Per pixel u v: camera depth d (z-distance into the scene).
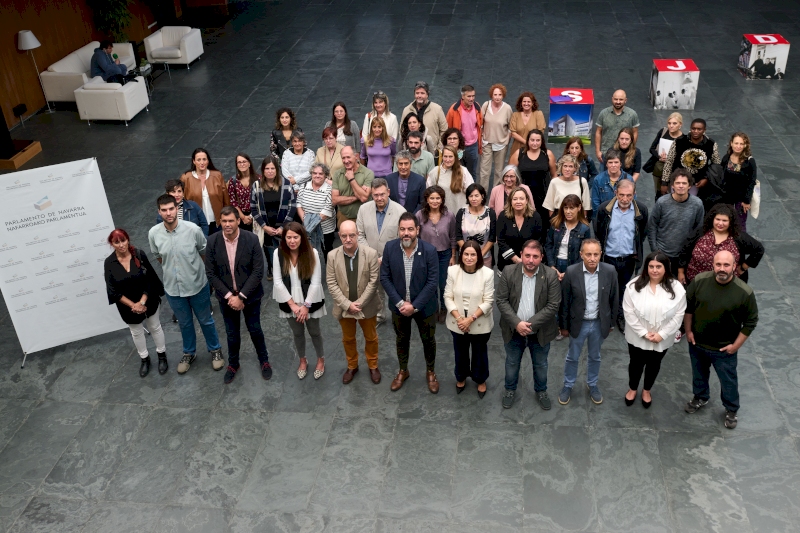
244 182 8.15
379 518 5.39
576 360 6.16
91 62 14.46
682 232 6.77
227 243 6.46
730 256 5.35
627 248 6.91
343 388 6.77
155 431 6.38
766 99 12.84
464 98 9.30
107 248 7.45
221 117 13.51
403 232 5.91
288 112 9.16
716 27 16.89
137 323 6.84
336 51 16.78
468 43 16.69
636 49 15.74
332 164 8.65
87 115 13.62
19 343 7.71
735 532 5.11
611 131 9.34
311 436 6.21
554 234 6.87
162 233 6.60
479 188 6.83
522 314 5.93
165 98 14.72
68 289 7.37
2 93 13.52
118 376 7.14
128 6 18.16
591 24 17.59
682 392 6.48
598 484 5.57
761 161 10.59
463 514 5.38
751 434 5.96
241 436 6.26
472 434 6.12
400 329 6.38
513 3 19.67
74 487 5.85
